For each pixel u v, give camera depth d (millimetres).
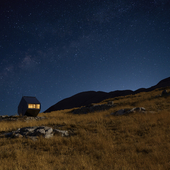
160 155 6820
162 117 14430
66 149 8789
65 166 6242
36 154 8016
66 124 15398
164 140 8914
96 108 31141
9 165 6586
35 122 18266
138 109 18922
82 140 10125
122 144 8953
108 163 6629
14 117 25406
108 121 15727
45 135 11227
